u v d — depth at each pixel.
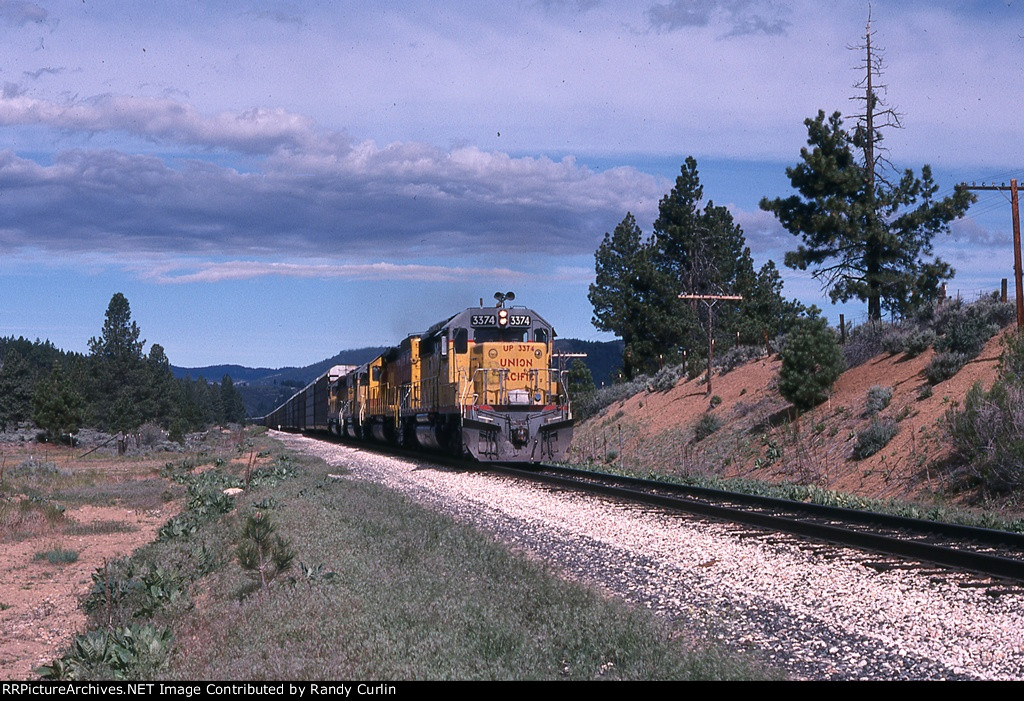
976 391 19.50
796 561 10.71
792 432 27.77
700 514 15.16
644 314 52.03
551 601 8.73
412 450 36.75
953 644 7.25
